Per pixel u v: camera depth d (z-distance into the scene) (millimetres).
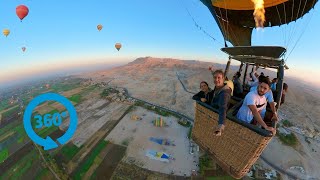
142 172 37656
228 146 5297
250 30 11047
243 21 10422
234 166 5164
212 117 5668
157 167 38594
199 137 6438
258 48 5465
